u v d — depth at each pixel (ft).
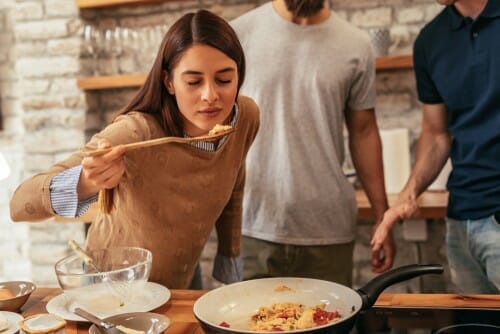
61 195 3.79
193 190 4.65
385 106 9.25
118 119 4.38
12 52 10.65
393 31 9.06
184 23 4.02
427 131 6.94
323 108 6.49
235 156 5.00
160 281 4.83
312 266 6.70
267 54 6.53
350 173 9.26
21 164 10.91
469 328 3.27
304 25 6.49
